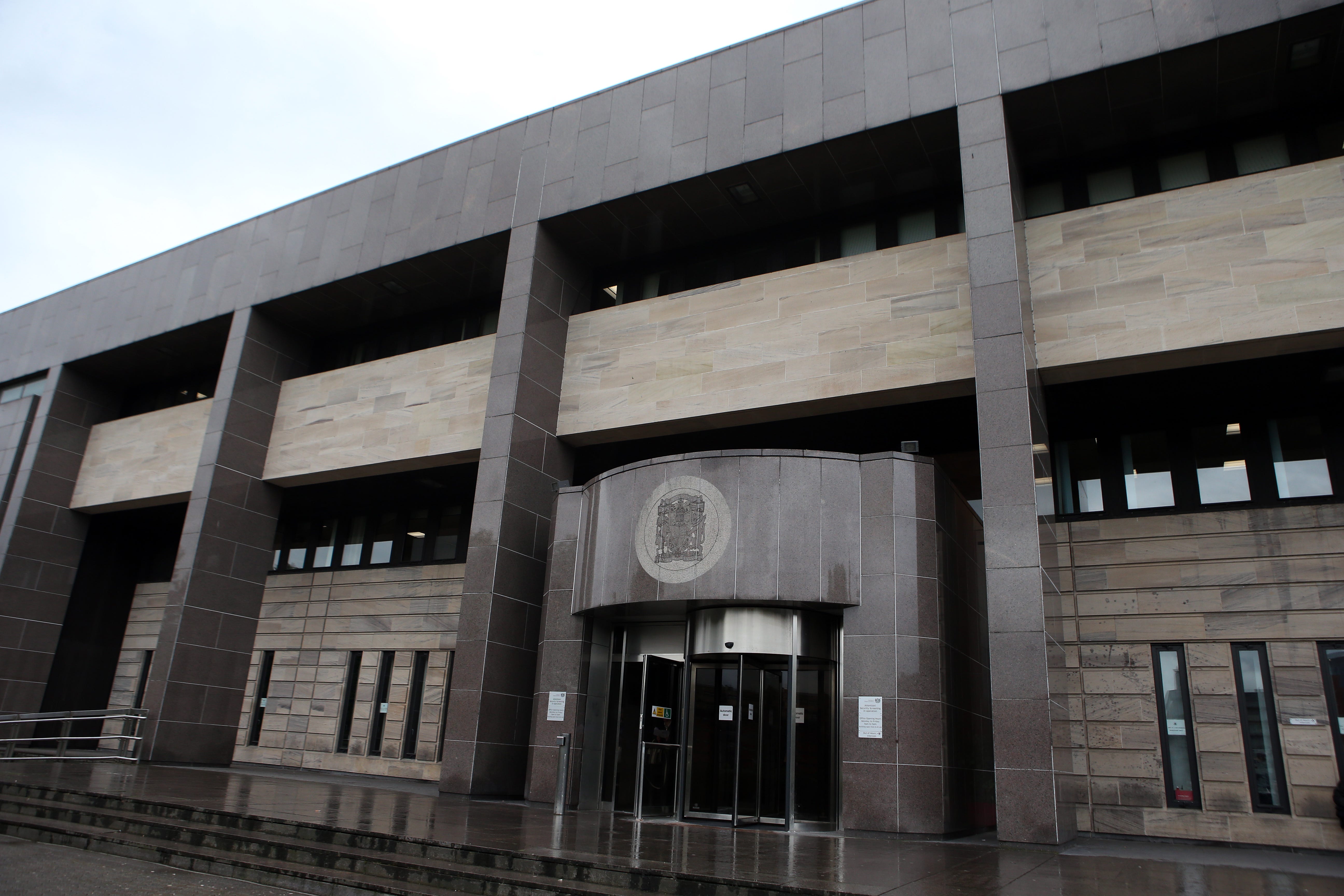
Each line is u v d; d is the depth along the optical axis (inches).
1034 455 551.2
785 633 575.8
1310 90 625.3
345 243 971.3
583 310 883.4
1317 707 579.2
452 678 818.8
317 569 1115.3
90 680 1196.5
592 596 641.6
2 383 1291.8
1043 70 633.0
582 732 652.7
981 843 508.7
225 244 1091.9
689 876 327.6
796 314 736.3
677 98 796.0
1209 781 596.4
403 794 689.6
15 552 1128.8
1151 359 605.9
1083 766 634.8
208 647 938.7
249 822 431.8
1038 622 515.8
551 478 808.9
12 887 324.5
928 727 534.0
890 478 582.9
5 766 735.1
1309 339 570.6
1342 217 576.1
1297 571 610.2
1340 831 549.3
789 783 549.0
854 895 300.7
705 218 813.2
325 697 1034.7
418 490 1034.1
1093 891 328.2
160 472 1107.3
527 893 331.6
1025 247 645.3
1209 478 661.9
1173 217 623.8
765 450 597.9
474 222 878.4
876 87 697.0
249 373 1015.6
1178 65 606.2
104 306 1194.6
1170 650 636.1
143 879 354.0
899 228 766.5
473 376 888.3
